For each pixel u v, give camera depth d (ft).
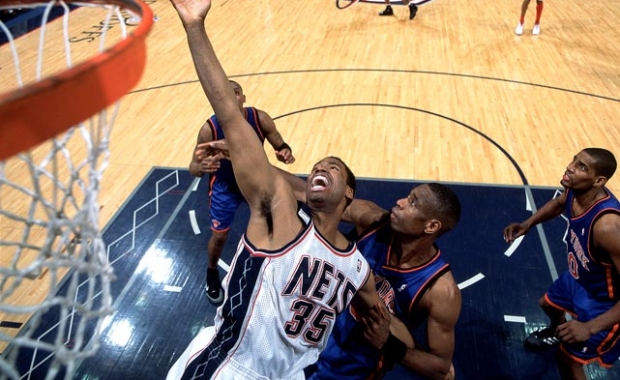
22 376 9.54
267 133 11.19
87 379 9.74
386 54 25.18
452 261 12.36
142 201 14.66
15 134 2.59
